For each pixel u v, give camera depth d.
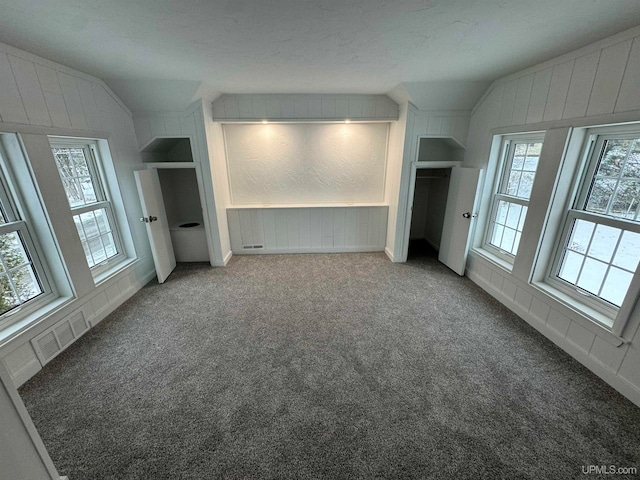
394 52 2.03
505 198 2.93
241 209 4.07
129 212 3.04
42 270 2.15
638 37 1.57
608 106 1.76
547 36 1.74
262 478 1.32
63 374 1.94
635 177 1.78
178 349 2.20
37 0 1.25
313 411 1.66
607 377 1.83
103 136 2.64
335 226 4.25
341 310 2.74
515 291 2.65
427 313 2.68
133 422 1.59
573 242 2.22
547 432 1.51
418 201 4.91
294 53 2.03
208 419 1.61
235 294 3.08
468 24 1.58
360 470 1.35
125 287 2.95
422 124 3.36
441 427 1.55
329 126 3.91
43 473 1.03
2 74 1.76
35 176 1.97
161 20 1.48
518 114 2.54
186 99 2.99
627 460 1.37
